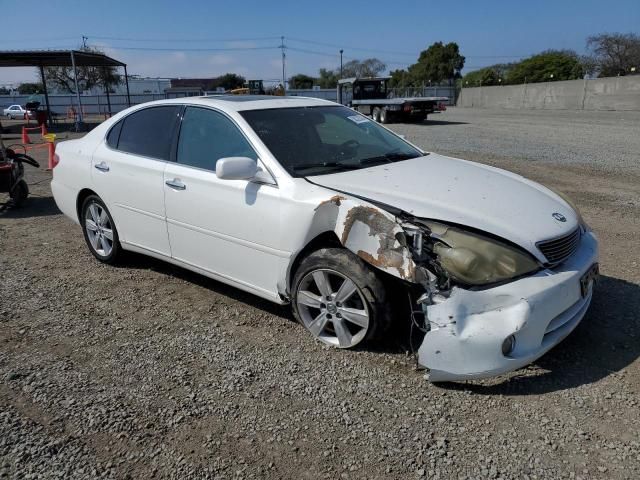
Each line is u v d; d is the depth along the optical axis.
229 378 3.26
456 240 3.00
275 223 3.57
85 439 2.74
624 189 8.28
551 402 2.95
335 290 3.53
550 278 3.00
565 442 2.64
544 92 42.53
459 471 2.48
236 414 2.92
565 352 3.44
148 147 4.57
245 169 3.56
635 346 3.49
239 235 3.83
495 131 19.48
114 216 4.90
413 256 3.00
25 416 2.93
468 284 2.91
